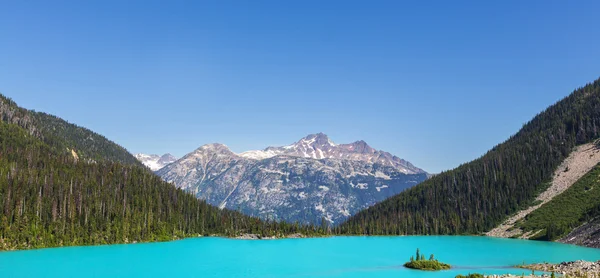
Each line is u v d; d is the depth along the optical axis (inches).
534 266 6353.3
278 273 6122.1
